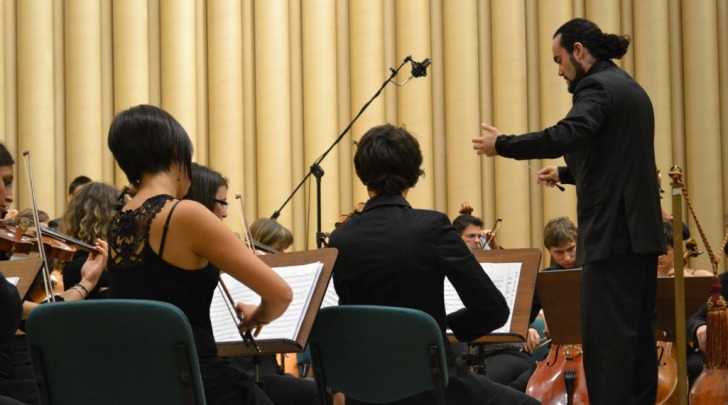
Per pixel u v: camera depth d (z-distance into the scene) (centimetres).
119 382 350
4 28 903
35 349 355
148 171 372
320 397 432
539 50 997
